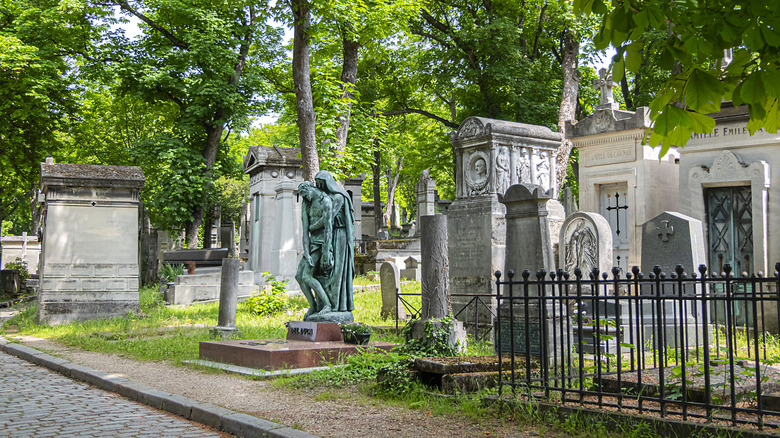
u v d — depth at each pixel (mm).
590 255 14328
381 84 35844
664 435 5191
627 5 4215
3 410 7684
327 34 20922
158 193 31281
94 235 19234
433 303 10297
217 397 7879
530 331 9789
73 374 10523
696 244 12273
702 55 4086
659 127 4227
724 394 6082
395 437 5730
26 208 50750
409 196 66500
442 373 7602
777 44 3838
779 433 4691
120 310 19266
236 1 21906
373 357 9438
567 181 39031
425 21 34062
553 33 34250
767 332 12883
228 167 37094
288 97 29953
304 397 7820
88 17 31031
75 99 31312
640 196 17078
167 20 31812
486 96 33906
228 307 14172
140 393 8344
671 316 11883
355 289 22234
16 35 28484
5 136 30406
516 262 10406
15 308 26969
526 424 6004
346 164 20938
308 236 12164
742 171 14914
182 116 33031
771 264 14523
